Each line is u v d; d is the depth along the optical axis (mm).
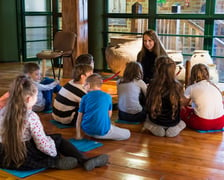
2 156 2533
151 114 3357
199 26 5996
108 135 3199
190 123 3553
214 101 3426
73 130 3555
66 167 2625
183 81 4992
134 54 5641
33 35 8477
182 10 6070
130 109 3705
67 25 6254
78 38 6242
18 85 2387
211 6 5793
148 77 4164
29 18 8320
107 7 6727
